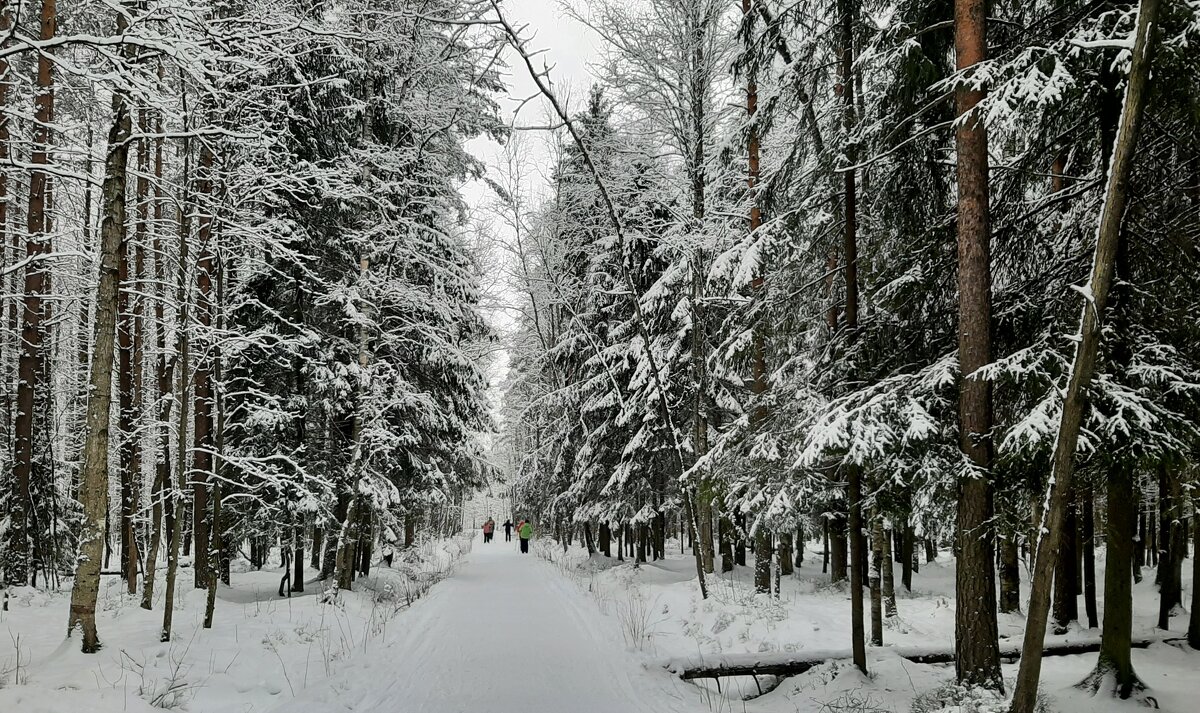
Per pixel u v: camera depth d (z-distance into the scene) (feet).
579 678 26.61
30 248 41.55
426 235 54.39
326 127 44.75
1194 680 24.81
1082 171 26.22
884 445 21.03
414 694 24.25
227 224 30.42
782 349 34.91
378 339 51.49
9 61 24.35
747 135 36.47
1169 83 18.34
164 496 30.37
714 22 46.88
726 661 26.07
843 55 29.94
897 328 26.91
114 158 25.77
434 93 52.80
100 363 25.25
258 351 42.32
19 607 37.60
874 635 30.76
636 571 59.41
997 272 27.63
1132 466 17.98
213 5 26.94
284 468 43.14
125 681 21.36
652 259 59.98
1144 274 22.40
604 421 64.08
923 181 27.81
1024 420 18.07
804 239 31.78
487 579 65.41
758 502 33.19
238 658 25.95
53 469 48.08
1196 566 30.60
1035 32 23.06
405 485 56.44
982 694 19.60
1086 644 28.40
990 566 21.17
